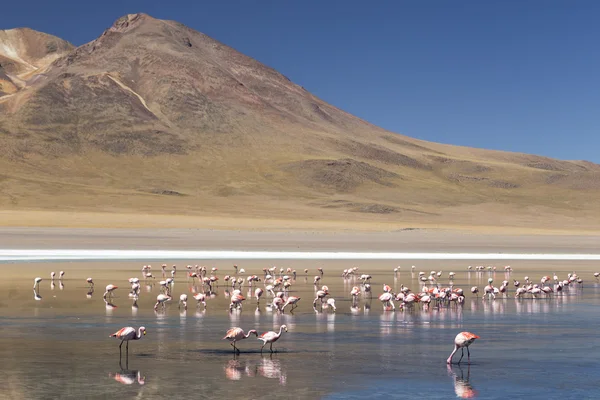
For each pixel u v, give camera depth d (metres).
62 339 29.64
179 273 66.00
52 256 80.75
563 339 30.97
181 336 31.12
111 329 32.50
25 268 65.44
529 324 35.59
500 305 44.56
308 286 56.19
